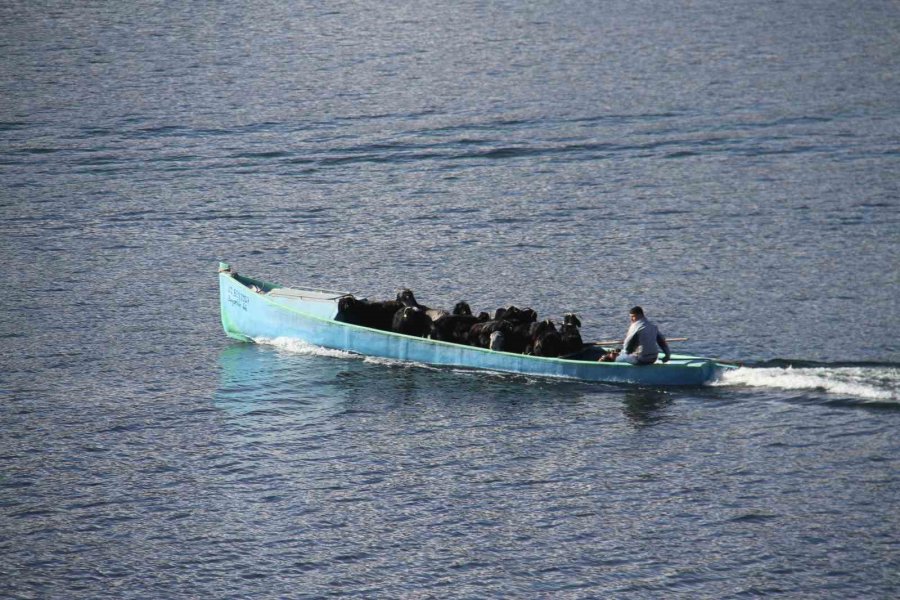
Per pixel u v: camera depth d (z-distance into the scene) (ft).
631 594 272.51
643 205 600.39
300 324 416.05
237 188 635.66
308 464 334.85
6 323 445.78
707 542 292.61
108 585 278.26
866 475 321.11
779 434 344.49
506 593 273.75
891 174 649.20
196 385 388.57
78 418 364.58
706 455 334.44
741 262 510.17
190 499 316.19
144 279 497.87
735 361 398.01
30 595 274.36
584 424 354.74
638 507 309.22
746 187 630.33
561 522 302.66
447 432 352.08
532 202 608.19
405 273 504.43
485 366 390.01
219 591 275.59
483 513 307.78
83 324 446.19
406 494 317.63
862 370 384.06
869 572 278.87
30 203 603.26
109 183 640.58
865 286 476.13
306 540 296.30
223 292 432.66
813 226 560.61
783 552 287.48
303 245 544.21
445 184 643.45
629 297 469.16
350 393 379.96
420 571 282.77
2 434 353.72
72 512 309.83
